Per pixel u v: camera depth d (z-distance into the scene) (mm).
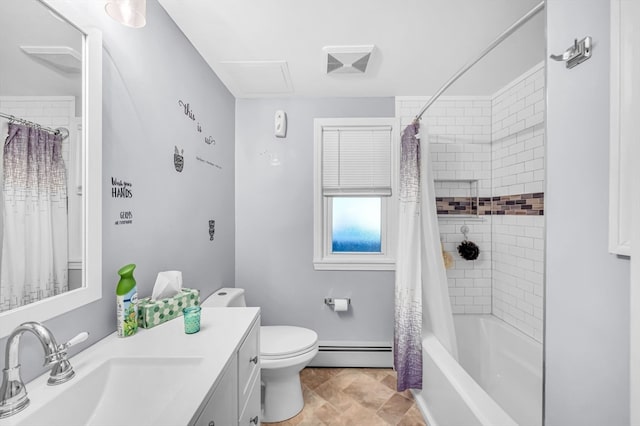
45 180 750
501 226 2162
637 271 567
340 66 1791
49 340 658
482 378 2080
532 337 1859
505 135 2104
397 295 1896
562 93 821
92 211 875
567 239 804
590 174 734
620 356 661
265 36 1493
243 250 2287
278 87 2096
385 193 2266
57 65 779
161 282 1137
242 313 1185
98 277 900
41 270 737
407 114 2254
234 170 2268
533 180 1849
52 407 644
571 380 786
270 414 1621
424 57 1699
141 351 854
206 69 1747
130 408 763
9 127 665
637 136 580
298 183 2283
